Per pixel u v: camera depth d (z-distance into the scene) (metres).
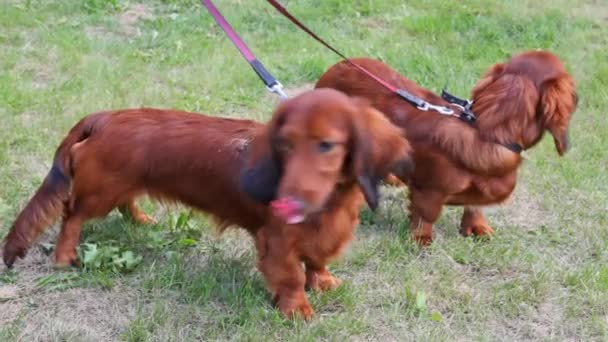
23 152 2.49
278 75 3.00
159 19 3.33
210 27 3.33
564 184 2.48
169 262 2.13
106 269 2.09
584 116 2.84
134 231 2.20
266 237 1.95
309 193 1.70
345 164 1.78
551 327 2.02
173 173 2.01
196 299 2.04
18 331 1.93
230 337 1.95
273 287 1.98
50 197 2.05
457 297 2.08
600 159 2.61
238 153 1.97
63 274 2.07
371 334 1.98
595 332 2.00
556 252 2.24
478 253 2.21
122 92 2.81
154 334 1.95
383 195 2.42
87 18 3.33
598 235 2.28
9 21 3.22
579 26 3.56
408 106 2.23
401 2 3.73
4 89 2.75
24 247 2.04
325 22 3.45
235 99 2.84
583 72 3.14
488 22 3.51
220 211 2.02
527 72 2.13
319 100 1.74
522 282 2.12
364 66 2.35
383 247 2.21
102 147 2.02
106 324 1.98
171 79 2.91
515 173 2.17
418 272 2.14
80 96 2.77
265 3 3.61
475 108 2.15
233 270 2.11
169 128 2.02
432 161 2.17
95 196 2.04
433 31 3.40
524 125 2.12
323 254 1.95
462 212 2.38
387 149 1.79
